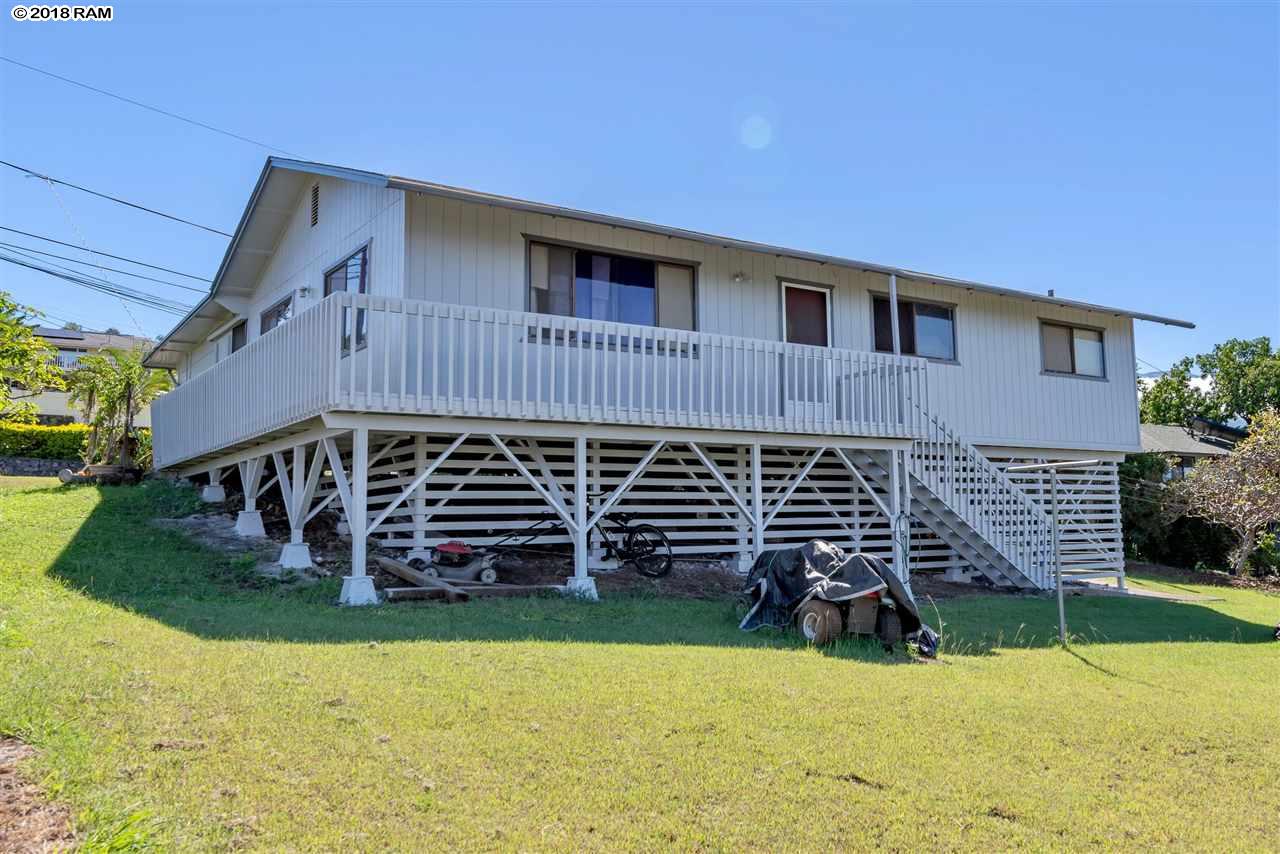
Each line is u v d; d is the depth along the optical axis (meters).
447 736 4.67
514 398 10.74
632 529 12.16
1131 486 20.89
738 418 11.84
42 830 3.25
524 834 3.68
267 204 14.44
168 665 5.49
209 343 19.98
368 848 3.44
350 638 6.91
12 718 4.20
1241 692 7.44
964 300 16.22
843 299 14.85
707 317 13.30
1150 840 4.12
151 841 3.24
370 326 9.38
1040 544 14.65
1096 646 9.40
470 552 10.62
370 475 12.49
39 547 10.36
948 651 8.50
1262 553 20.30
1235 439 32.50
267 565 10.65
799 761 4.74
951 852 3.84
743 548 13.40
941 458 14.10
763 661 7.12
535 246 11.91
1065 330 17.58
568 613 9.02
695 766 4.54
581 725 5.01
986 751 5.20
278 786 3.89
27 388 17.55
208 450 13.61
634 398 11.77
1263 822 4.44
